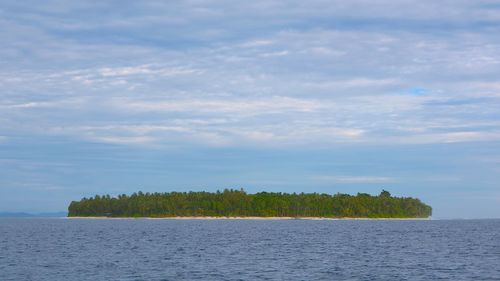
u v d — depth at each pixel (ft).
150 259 247.29
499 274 197.26
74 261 238.48
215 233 492.54
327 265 224.12
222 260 242.78
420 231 559.79
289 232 517.55
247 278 185.98
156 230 556.92
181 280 181.47
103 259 247.09
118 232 514.27
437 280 182.91
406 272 202.69
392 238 421.18
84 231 538.47
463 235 476.95
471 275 194.70
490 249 308.40
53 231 542.57
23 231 547.08
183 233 492.54
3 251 288.30
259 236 442.50
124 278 185.98
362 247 322.75
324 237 430.61
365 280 182.39
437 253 281.95
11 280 181.78
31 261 238.07
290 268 213.25
